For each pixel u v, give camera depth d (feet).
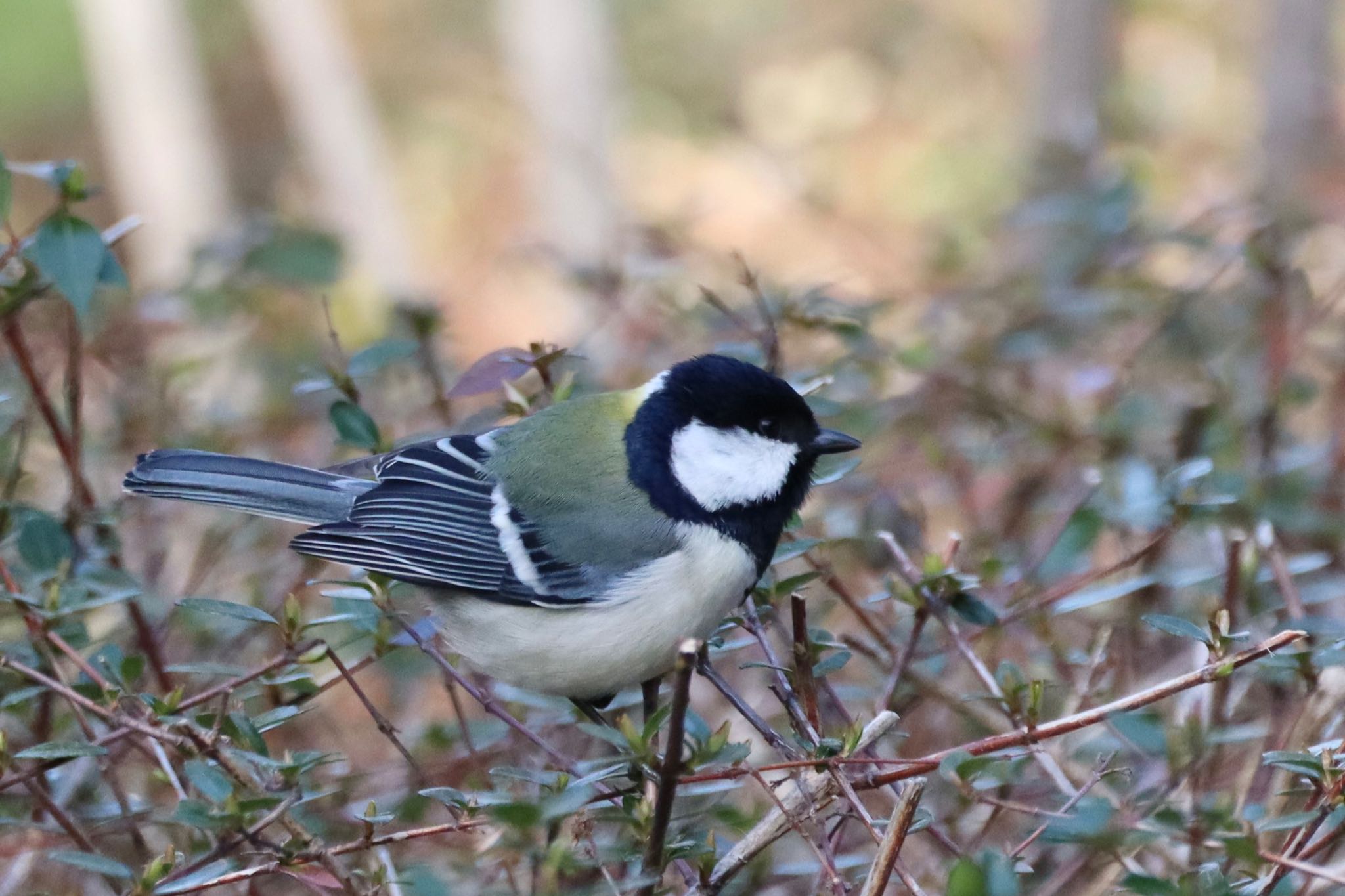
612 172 69.10
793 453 25.68
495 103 93.15
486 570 25.79
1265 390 34.60
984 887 16.19
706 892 19.08
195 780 18.89
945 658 25.61
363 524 26.35
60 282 22.67
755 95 96.32
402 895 20.36
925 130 93.20
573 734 28.32
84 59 83.61
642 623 25.17
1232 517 29.76
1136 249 38.68
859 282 57.67
